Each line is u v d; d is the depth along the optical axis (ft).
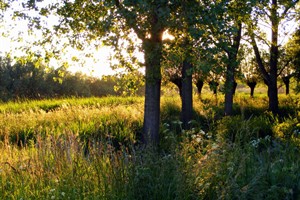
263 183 16.58
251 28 60.70
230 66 33.88
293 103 84.43
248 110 78.13
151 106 38.78
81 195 16.79
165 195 16.07
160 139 41.04
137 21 30.07
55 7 39.06
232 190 15.58
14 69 143.84
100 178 17.56
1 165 19.52
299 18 71.56
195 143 18.95
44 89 144.25
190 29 29.32
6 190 17.71
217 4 29.76
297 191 17.08
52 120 52.49
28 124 48.75
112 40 32.42
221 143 17.58
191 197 16.06
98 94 169.07
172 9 29.78
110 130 45.75
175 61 32.40
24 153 22.58
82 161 19.16
